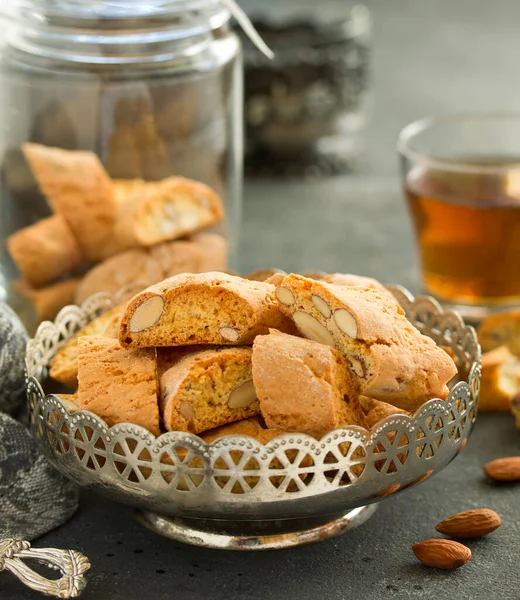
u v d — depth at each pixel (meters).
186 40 0.79
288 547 0.65
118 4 0.77
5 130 0.79
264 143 1.10
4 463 0.66
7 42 0.78
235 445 0.61
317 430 0.62
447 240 0.84
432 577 0.64
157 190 0.78
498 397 0.75
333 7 1.43
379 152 1.18
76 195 0.78
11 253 0.79
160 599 0.63
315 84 1.05
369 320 0.63
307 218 1.02
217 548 0.65
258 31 1.04
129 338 0.64
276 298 0.65
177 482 0.61
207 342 0.64
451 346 0.70
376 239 0.98
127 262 0.77
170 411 0.62
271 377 0.62
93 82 0.78
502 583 0.64
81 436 0.63
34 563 0.65
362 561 0.65
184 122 0.80
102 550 0.65
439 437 0.63
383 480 0.62
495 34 1.61
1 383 0.68
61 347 0.70
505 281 0.85
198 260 0.78
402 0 1.77
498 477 0.70
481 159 0.92
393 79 1.40
